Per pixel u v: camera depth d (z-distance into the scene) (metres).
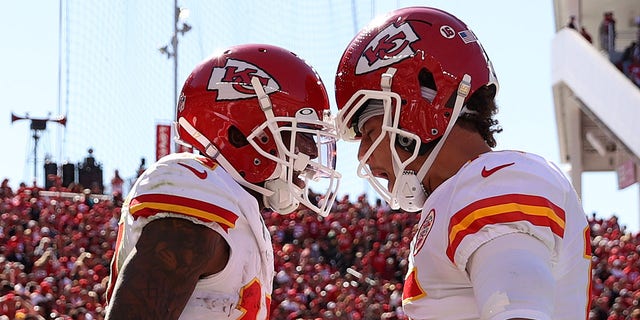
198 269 1.91
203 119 2.23
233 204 2.02
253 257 2.05
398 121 2.08
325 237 15.28
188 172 2.00
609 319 12.04
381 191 2.18
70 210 14.63
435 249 1.91
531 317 1.66
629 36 21.19
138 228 1.95
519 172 1.85
